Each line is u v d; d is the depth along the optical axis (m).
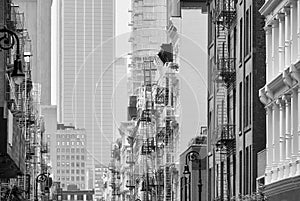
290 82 51.66
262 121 64.56
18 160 59.12
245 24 68.75
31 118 126.38
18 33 91.31
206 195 91.50
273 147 57.25
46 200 166.00
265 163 61.00
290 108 53.47
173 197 110.88
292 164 51.38
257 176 63.25
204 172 94.38
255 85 64.88
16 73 37.69
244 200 65.31
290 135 53.22
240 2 71.38
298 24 50.19
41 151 155.12
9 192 75.44
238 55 71.69
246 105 67.75
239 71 71.19
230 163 74.69
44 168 153.88
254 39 65.38
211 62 85.06
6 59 66.19
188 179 97.44
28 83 122.56
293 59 51.47
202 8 105.62
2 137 47.75
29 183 111.88
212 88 84.00
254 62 65.19
